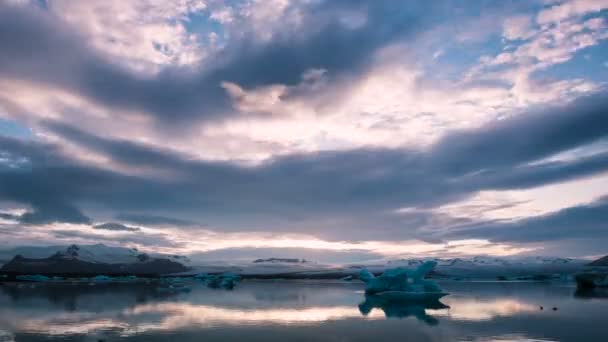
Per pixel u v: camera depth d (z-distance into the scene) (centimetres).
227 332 2158
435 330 2214
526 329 2202
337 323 2497
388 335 2084
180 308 3334
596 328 2217
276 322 2536
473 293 5141
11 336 2027
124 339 1958
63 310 3128
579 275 6419
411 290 4744
